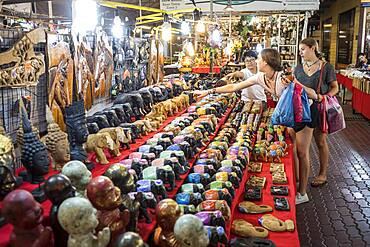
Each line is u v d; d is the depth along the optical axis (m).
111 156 2.36
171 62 8.64
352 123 8.88
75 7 2.59
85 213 1.23
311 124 3.91
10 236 1.26
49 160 1.89
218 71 6.94
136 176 1.98
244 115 4.39
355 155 6.18
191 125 3.22
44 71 2.23
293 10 8.76
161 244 1.56
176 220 1.51
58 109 2.37
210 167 2.51
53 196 1.34
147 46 4.87
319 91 4.04
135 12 7.04
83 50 2.95
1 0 3.49
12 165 1.60
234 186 2.51
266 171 3.26
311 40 4.05
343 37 17.59
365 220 3.85
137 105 3.25
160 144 2.58
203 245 1.44
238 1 8.70
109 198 1.41
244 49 8.98
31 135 1.68
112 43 3.96
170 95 4.07
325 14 22.12
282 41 10.35
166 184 2.11
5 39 2.06
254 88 5.18
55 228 1.36
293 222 2.33
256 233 2.18
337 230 3.65
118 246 1.20
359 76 9.91
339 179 5.02
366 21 14.27
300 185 4.13
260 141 3.75
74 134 2.02
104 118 2.57
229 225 2.05
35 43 2.14
